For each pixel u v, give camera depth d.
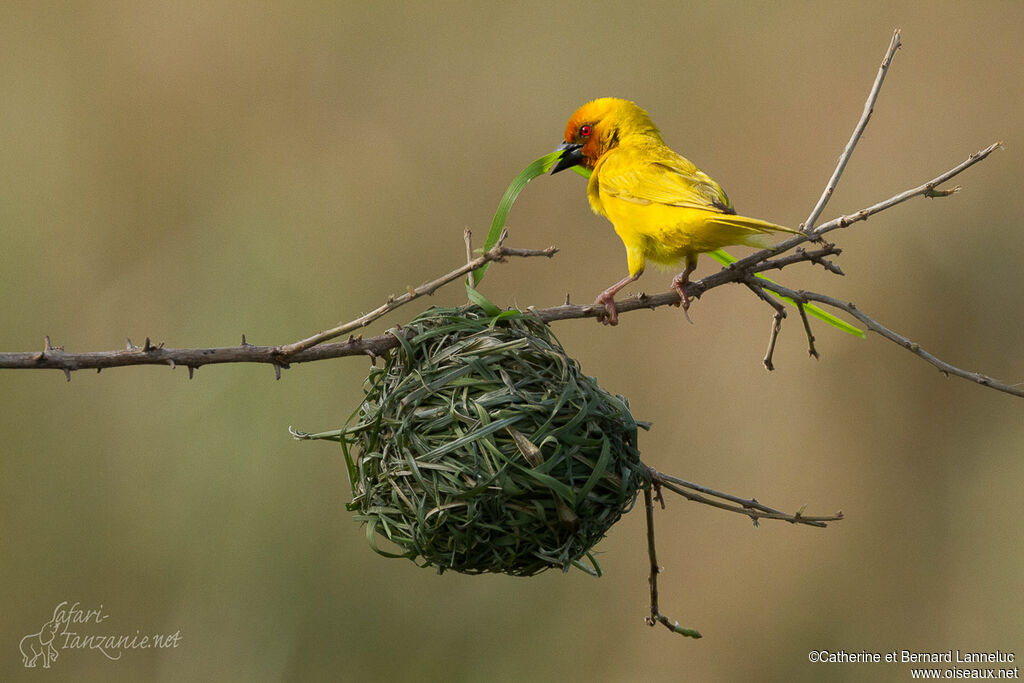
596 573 7.17
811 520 7.33
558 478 6.47
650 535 7.38
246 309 15.92
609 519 6.84
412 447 6.62
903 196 7.91
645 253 9.09
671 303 7.98
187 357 6.32
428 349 6.80
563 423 6.56
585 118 10.15
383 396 6.84
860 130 8.20
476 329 6.81
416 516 6.61
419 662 13.45
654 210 8.67
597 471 6.48
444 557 6.68
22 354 6.03
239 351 6.44
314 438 7.01
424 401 6.64
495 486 6.38
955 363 16.03
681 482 7.27
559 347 6.93
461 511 6.47
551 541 6.58
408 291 6.50
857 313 7.71
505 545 6.53
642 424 6.95
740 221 8.07
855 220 7.96
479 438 6.43
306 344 6.54
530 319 6.98
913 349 7.57
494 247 6.43
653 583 7.54
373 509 6.92
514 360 6.66
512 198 6.95
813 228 8.14
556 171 10.31
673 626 7.65
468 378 6.58
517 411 6.48
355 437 7.25
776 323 8.16
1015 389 7.41
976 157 7.71
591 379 6.89
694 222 8.34
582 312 7.73
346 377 14.73
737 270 8.05
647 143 9.62
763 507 7.29
